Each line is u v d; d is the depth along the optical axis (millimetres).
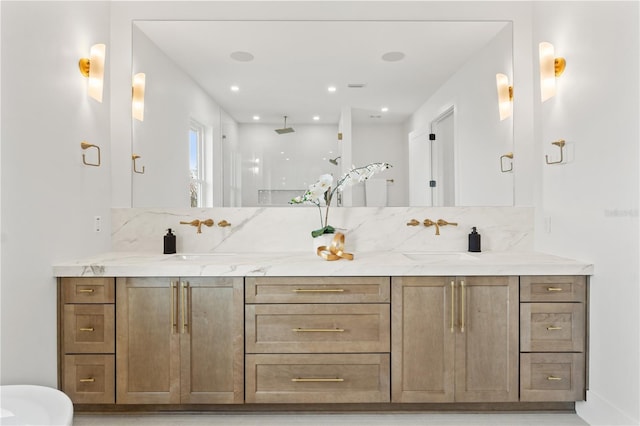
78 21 2080
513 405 2008
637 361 1608
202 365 1913
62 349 1896
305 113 2469
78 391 1902
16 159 1643
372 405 2012
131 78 2436
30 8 1718
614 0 1708
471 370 1917
